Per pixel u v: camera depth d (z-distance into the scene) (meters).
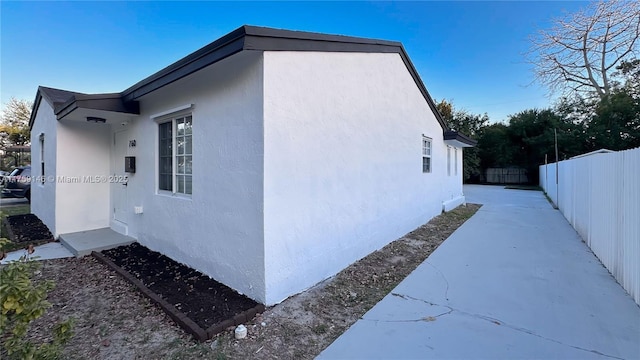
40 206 7.89
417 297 3.46
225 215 3.57
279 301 3.29
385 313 3.07
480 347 2.45
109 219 6.62
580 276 4.11
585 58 15.59
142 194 5.34
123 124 5.95
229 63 3.42
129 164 5.52
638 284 3.24
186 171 4.37
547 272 4.28
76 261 4.71
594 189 5.21
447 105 27.91
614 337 2.58
